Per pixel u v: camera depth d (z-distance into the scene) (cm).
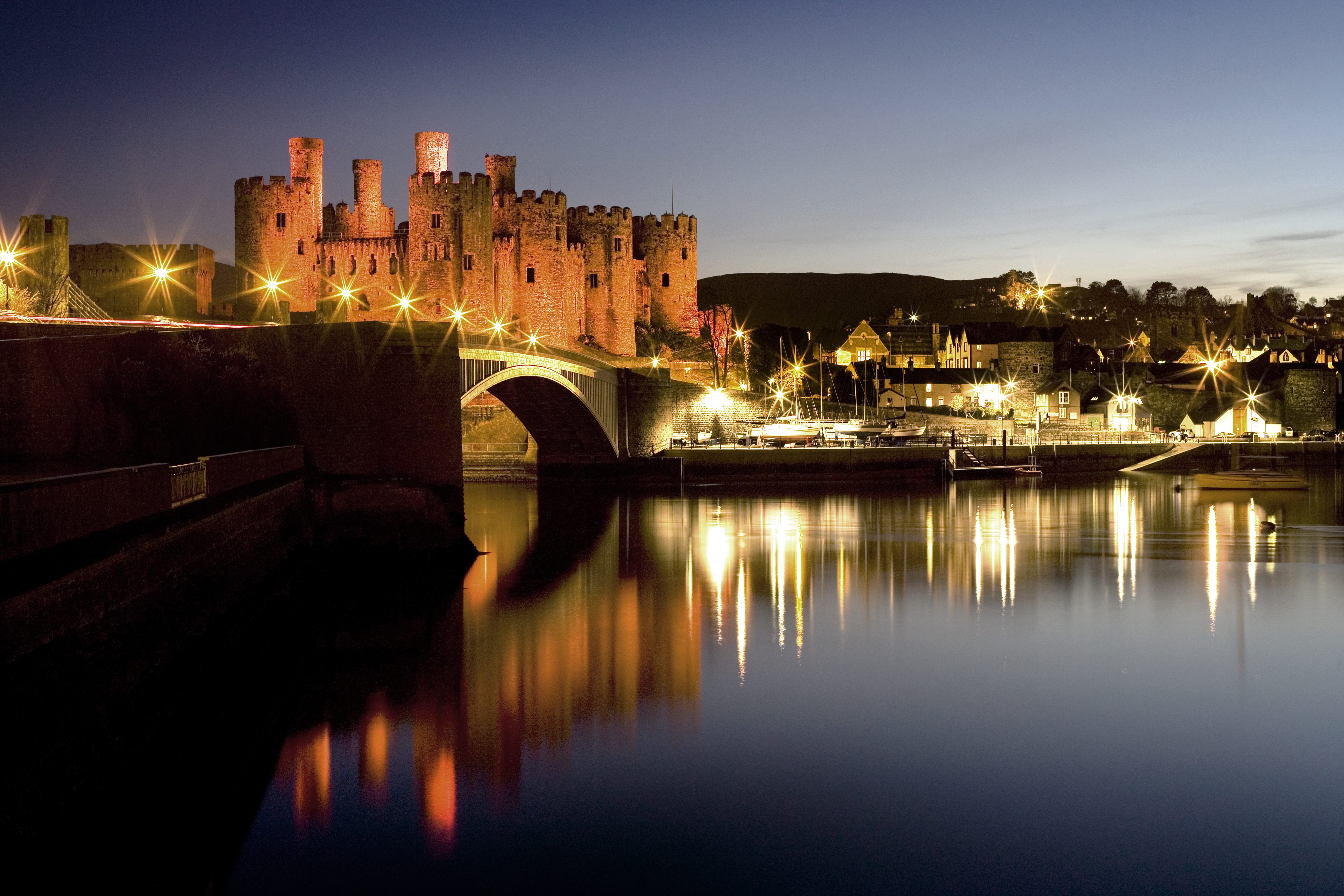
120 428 4884
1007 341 16438
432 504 4700
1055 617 3894
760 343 19225
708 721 2652
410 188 10825
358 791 2214
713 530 6562
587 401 8512
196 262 12144
